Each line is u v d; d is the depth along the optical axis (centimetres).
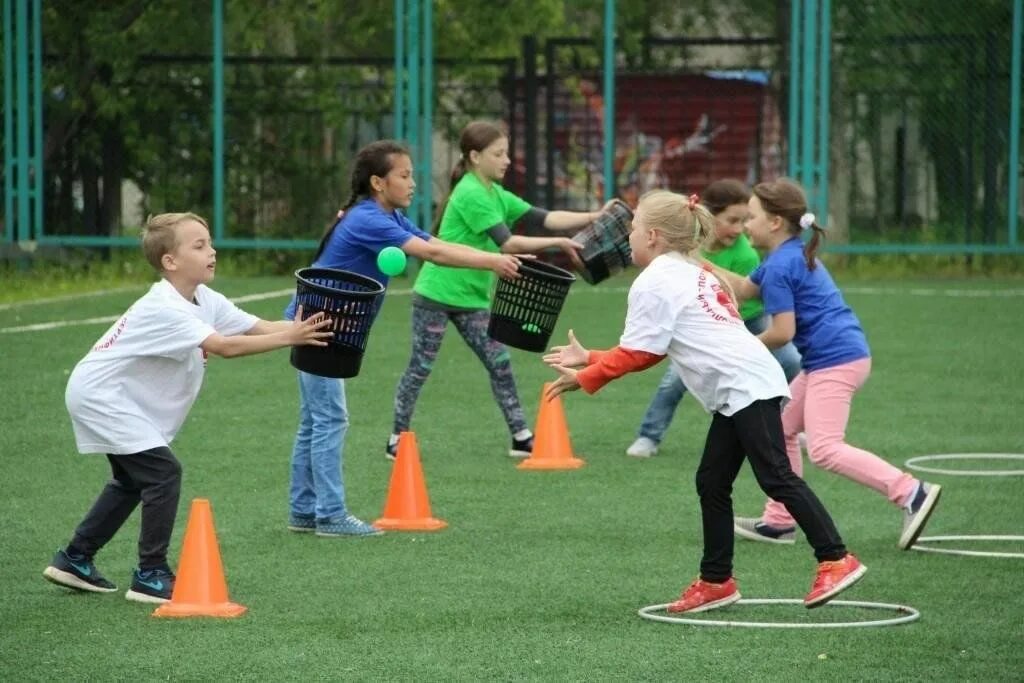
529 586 1034
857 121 3158
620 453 1512
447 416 1698
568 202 3228
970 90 3112
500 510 1268
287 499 1298
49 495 1297
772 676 836
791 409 1180
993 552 1138
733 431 968
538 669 849
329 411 1172
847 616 970
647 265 990
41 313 2478
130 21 3047
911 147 3153
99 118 3089
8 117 3020
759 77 3184
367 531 1177
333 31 3155
